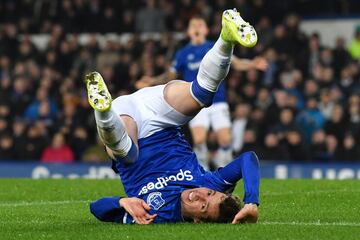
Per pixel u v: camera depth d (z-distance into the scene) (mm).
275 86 50438
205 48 36344
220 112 37000
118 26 57625
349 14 57875
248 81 50188
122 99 19938
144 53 52250
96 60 53875
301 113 46719
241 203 18844
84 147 47875
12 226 20188
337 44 52531
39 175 44812
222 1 54344
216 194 18797
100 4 58594
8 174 45156
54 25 59188
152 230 18281
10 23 60250
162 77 35875
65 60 55000
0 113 51094
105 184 31031
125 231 18328
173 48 52219
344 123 46375
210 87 19312
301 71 51438
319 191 26688
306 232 18125
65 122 49406
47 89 51875
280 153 44625
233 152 46062
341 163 43500
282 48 52156
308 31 58219
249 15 54344
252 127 45844
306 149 44875
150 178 19391
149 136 19562
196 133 37031
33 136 48031
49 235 18344
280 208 22984
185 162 19578
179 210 19094
